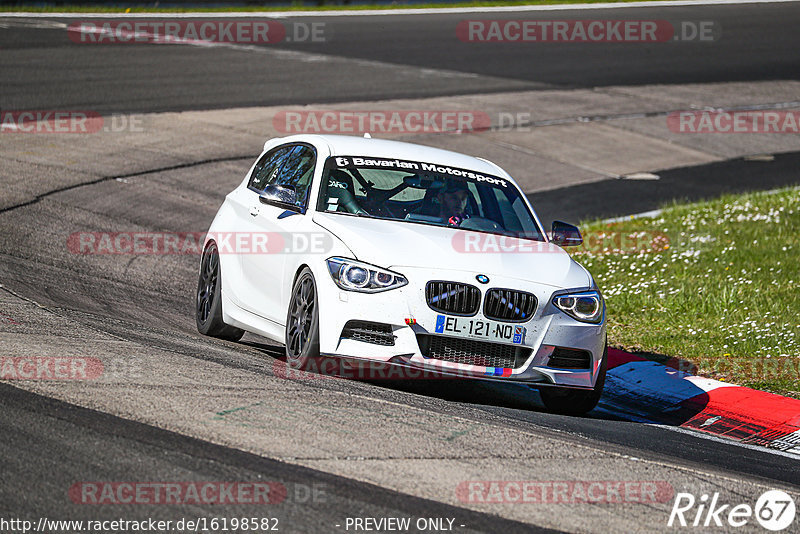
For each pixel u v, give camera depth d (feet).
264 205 102.37
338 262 85.97
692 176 234.17
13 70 265.54
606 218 190.70
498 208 99.50
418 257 86.12
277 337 93.76
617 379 107.24
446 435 71.77
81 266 128.26
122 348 85.71
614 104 299.38
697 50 401.08
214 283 107.96
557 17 460.96
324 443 66.28
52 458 59.36
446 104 276.62
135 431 64.85
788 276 147.74
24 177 172.96
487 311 84.74
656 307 132.46
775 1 545.44
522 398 97.91
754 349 115.14
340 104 262.47
